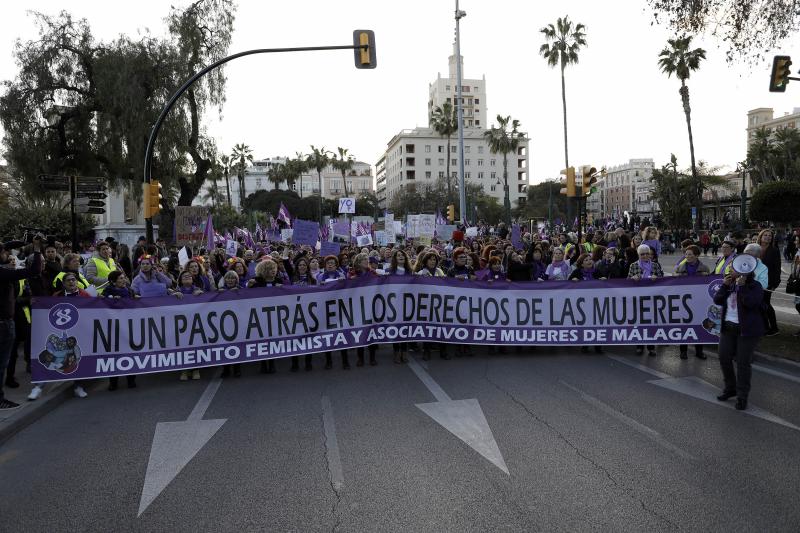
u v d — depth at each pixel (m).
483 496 4.27
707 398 6.74
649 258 9.53
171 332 8.35
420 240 21.19
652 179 57.41
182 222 17.33
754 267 6.13
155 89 27.33
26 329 8.22
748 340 6.24
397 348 9.30
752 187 80.38
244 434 5.86
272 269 9.05
